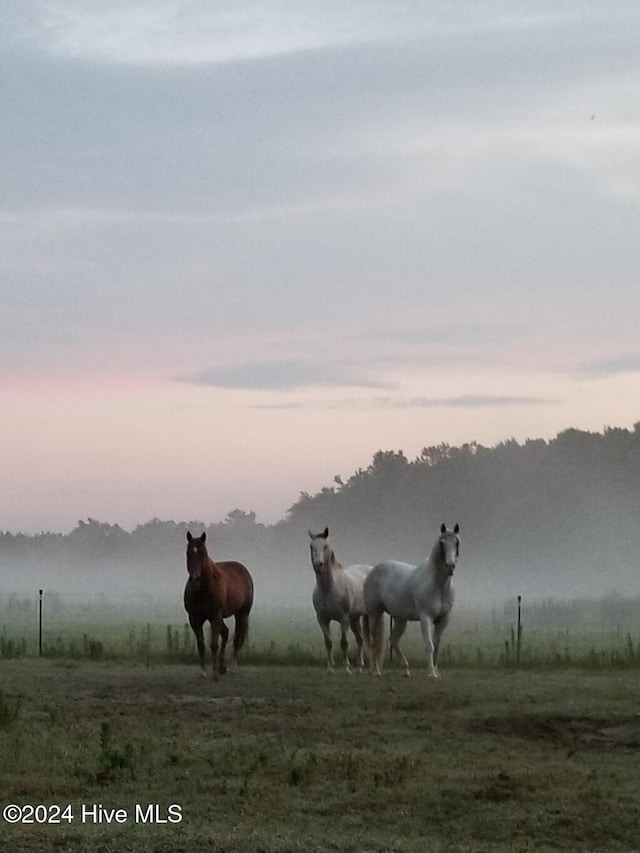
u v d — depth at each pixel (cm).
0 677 2153
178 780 1238
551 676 2161
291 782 1229
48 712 1719
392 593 2247
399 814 1117
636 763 1322
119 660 2536
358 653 2484
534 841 1039
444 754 1373
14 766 1282
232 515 18950
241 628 2412
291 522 16262
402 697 1853
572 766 1299
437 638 2256
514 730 1542
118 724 1592
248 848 967
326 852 960
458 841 1038
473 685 1991
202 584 2156
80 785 1215
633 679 2088
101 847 970
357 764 1273
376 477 14238
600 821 1088
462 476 13162
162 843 980
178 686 2023
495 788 1188
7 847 971
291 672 2281
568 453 12712
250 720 1636
